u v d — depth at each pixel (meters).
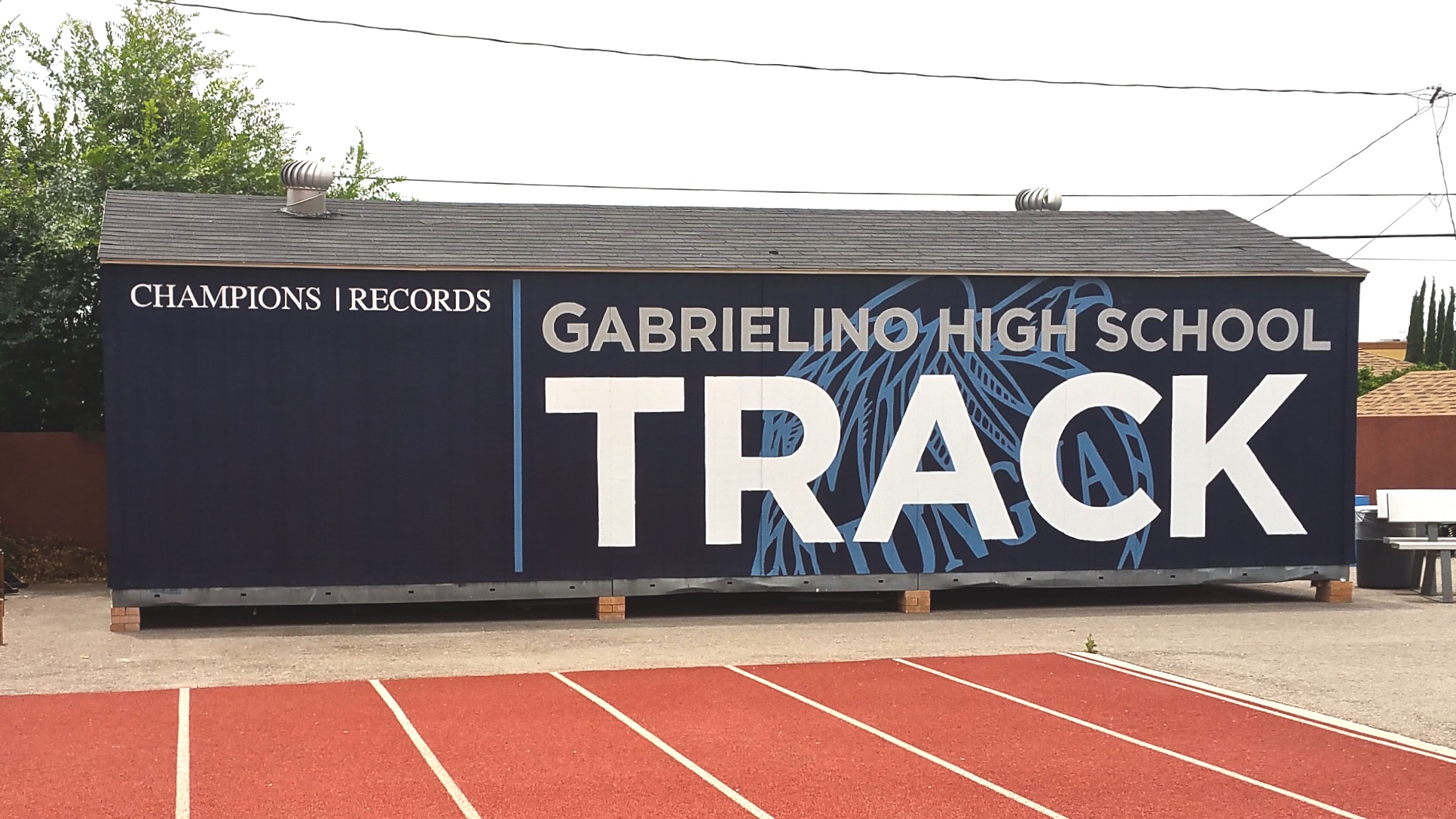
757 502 15.24
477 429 14.70
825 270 15.16
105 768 8.28
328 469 14.39
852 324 15.36
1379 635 13.98
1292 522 16.17
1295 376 16.11
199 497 14.13
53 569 19.03
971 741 9.14
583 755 8.66
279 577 14.29
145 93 24.97
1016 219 18.23
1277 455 16.11
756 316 15.16
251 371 14.22
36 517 19.94
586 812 7.42
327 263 14.27
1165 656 12.62
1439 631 14.31
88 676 11.44
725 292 15.10
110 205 15.53
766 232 16.78
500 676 11.46
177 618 15.03
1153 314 15.84
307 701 10.34
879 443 15.45
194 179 22.30
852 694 10.73
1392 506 17.31
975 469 15.60
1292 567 16.20
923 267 15.42
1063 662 12.30
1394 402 31.72
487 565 14.73
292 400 14.31
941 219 18.03
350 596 14.43
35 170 21.56
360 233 15.47
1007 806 7.61
